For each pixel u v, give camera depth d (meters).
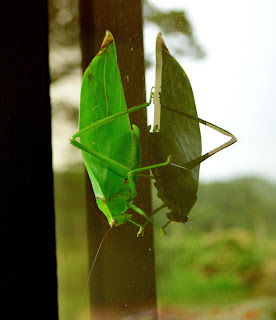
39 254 0.23
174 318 0.21
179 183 0.22
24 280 0.23
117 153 0.23
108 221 0.23
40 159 0.23
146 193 0.24
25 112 0.23
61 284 0.23
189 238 0.22
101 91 0.23
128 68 0.23
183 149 0.23
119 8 0.23
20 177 0.23
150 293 0.22
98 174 0.23
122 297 0.23
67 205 0.24
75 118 0.24
